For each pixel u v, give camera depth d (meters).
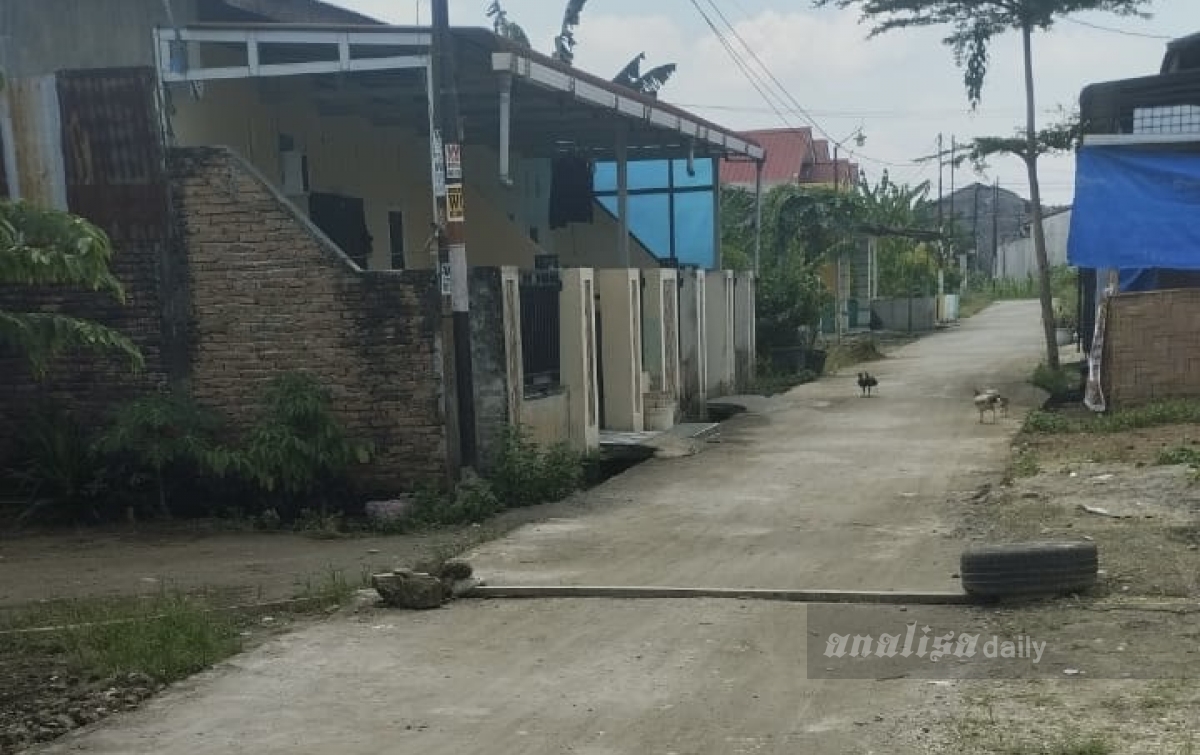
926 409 17.03
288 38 11.12
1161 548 7.79
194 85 11.52
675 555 8.68
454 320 11.00
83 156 11.38
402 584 7.56
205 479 11.36
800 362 23.66
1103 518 8.88
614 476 12.88
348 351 11.21
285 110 13.90
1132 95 17.61
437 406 11.11
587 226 22.05
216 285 11.38
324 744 5.14
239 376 11.40
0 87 8.52
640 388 15.12
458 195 10.91
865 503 10.37
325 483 11.24
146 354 11.48
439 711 5.54
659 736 5.07
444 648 6.61
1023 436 13.77
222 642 6.74
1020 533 8.67
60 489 11.16
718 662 6.11
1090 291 18.98
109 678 6.12
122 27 11.85
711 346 19.58
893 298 37.41
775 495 10.98
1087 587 6.95
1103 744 4.64
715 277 19.62
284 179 13.75
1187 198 16.02
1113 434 13.35
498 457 11.37
